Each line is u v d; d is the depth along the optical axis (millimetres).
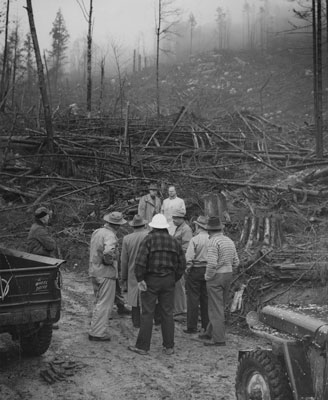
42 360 6516
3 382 5789
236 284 9172
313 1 22031
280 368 4191
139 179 16188
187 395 5520
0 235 13812
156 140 21078
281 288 8859
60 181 17453
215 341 7297
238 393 4699
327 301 8047
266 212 12617
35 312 5934
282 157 19109
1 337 7414
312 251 9750
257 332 4473
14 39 45688
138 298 7910
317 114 19484
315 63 21641
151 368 6324
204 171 17281
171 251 6879
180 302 8398
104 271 7309
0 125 20781
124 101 44750
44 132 21562
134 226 7977
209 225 7340
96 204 14891
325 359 3766
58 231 13688
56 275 6105
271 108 54562
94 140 20578
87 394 5508
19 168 18453
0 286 5695
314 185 15242
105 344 7188
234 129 23469
